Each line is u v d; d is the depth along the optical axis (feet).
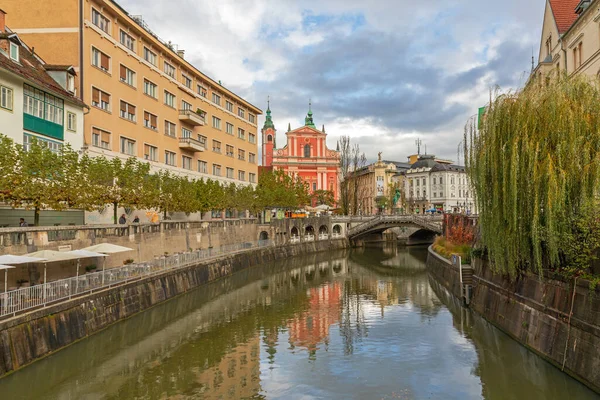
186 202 132.87
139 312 86.79
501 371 61.26
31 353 56.08
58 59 116.57
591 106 56.18
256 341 77.46
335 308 104.58
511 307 73.31
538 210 57.06
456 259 111.55
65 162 84.17
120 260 99.81
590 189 53.31
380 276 159.22
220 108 204.64
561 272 56.75
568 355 54.24
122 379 59.67
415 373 61.98
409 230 297.74
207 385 58.03
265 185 258.57
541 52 120.16
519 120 61.05
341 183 303.27
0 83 85.20
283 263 195.21
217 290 126.62
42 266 74.64
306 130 384.88
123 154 133.90
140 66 144.05
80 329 67.15
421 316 95.35
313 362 66.85
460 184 400.47
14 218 89.51
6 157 70.95
